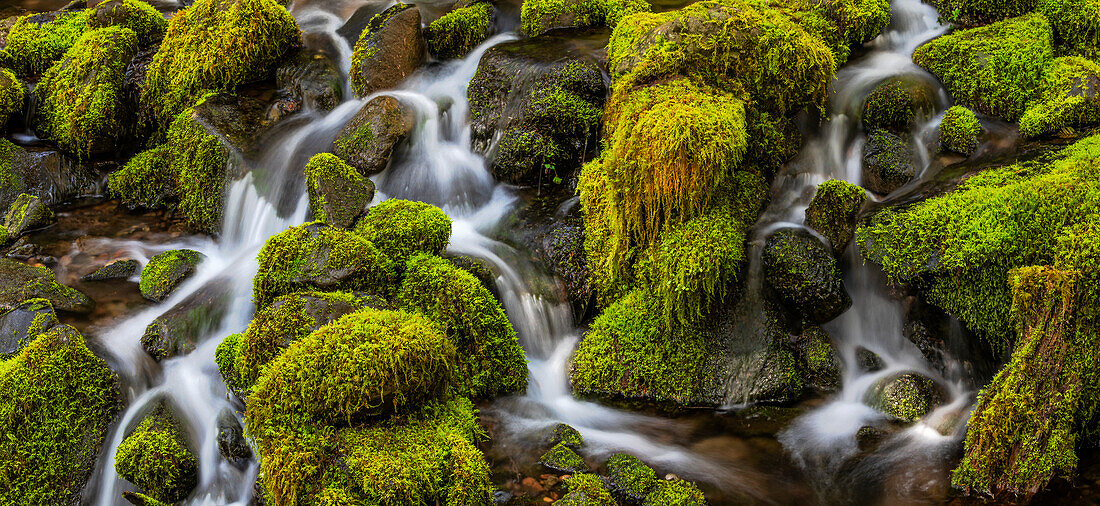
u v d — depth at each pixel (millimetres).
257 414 3791
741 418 4066
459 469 3713
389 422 3822
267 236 4664
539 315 4309
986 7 4793
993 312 3957
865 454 3912
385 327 3852
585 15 4965
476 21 5031
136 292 4504
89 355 4066
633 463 3855
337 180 4449
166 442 3879
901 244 4066
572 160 4555
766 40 4309
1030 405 3705
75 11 5598
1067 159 4117
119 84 5141
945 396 4035
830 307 4102
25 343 4156
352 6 5578
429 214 4309
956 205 4047
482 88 4734
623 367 4172
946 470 3842
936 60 4609
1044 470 3717
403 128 4668
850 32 4758
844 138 4559
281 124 4871
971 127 4367
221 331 4281
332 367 3775
